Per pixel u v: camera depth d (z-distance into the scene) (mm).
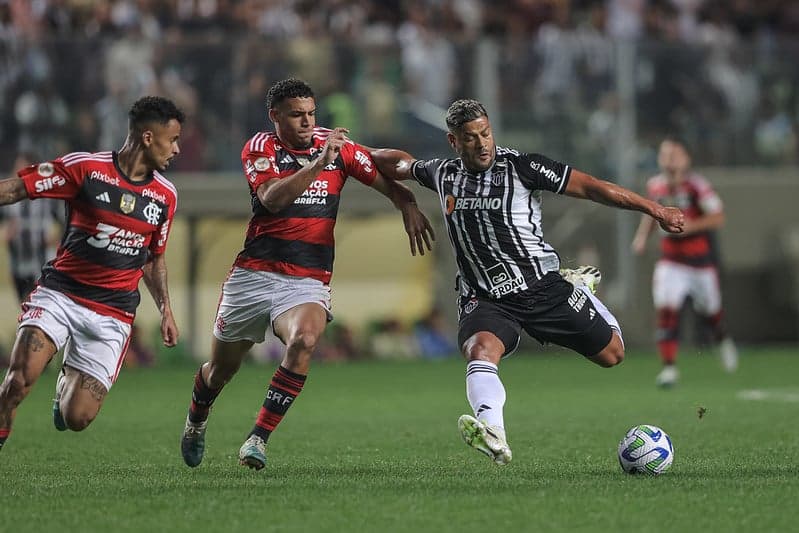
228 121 69125
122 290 25281
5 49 66625
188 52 68750
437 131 70625
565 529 19453
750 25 90625
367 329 74188
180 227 73438
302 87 26484
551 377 59219
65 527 19688
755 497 22250
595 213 75938
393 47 70625
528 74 73625
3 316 71062
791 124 78438
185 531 19359
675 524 19844
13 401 24188
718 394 48781
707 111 76938
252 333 27141
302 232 26625
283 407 25812
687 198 54031
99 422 39281
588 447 31500
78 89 67500
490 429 23734
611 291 76312
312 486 23906
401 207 28703
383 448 31578
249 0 78000
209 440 33719
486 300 27297
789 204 77438
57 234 58875
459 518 20312
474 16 86438
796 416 39750
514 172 26797
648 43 75750
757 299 78938
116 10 74750
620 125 75250
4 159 66750
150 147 24547
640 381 56250
